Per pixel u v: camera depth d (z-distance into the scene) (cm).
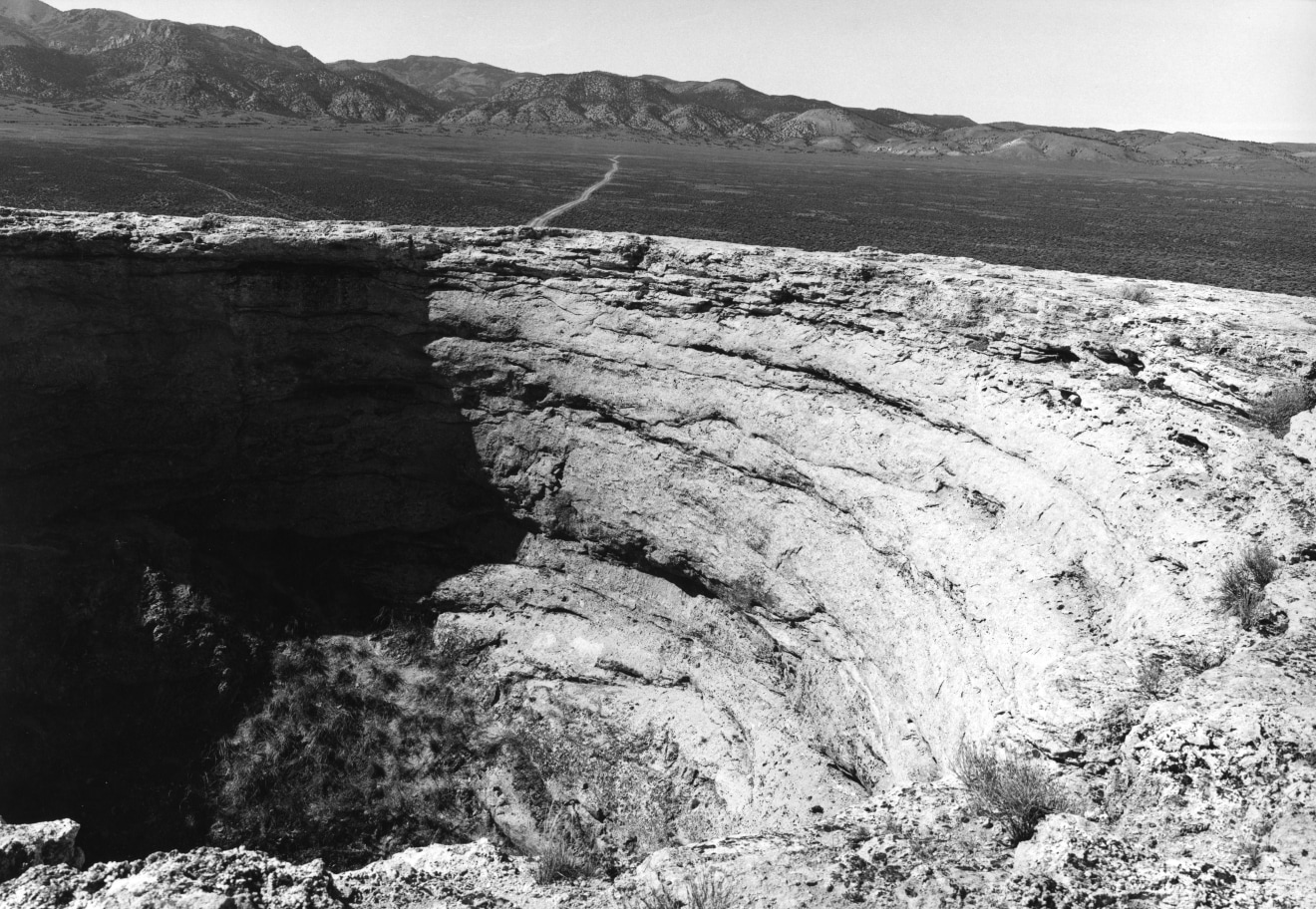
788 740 1814
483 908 818
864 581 1708
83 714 2038
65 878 795
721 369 2025
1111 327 1656
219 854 822
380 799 1964
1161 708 880
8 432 2219
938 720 1404
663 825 1841
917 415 1734
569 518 2300
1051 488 1459
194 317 2311
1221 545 1181
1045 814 801
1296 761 758
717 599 2067
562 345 2231
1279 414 1379
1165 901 645
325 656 2289
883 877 739
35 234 2133
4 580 2141
